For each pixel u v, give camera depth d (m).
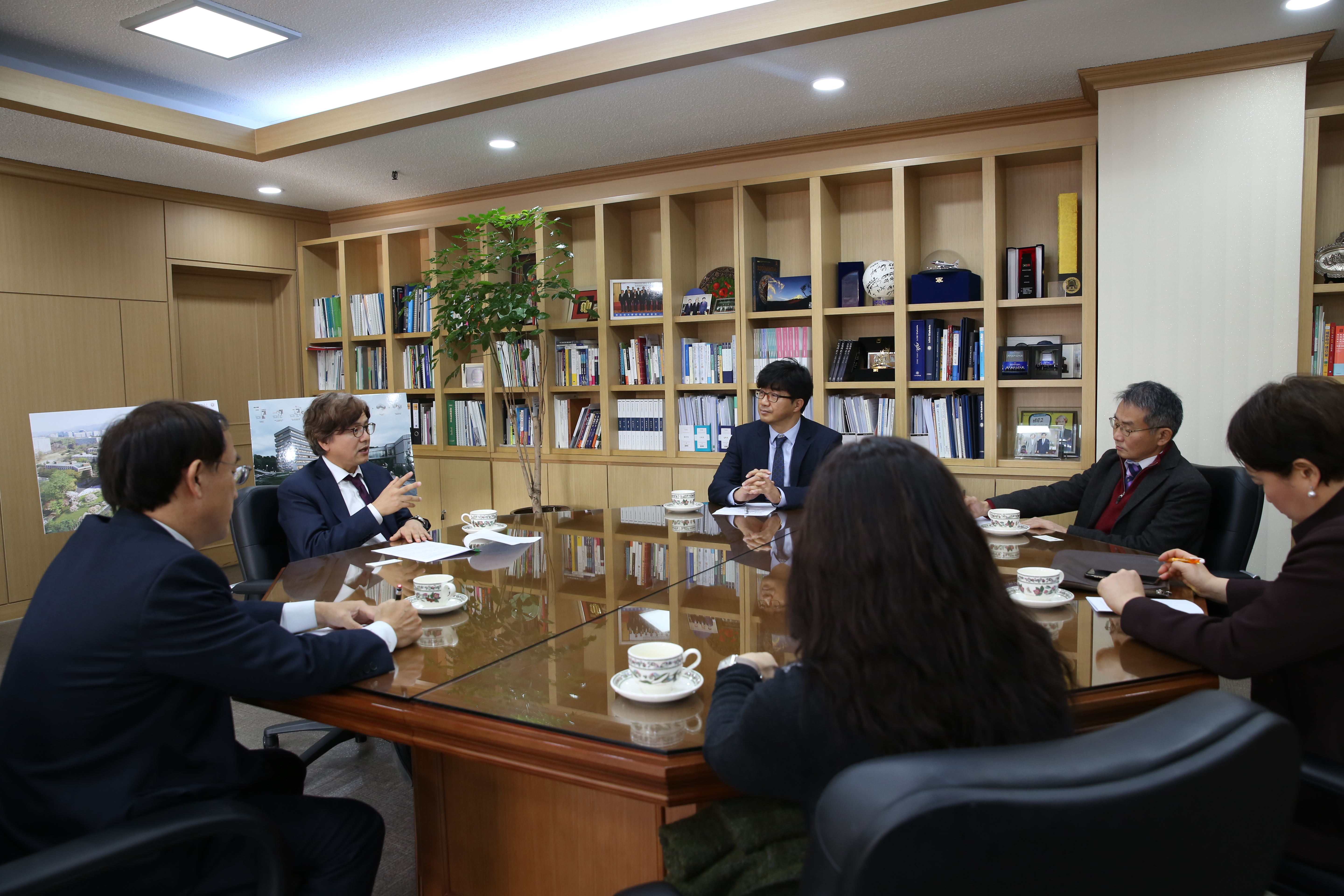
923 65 3.24
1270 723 0.63
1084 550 2.15
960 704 0.77
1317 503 1.32
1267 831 0.65
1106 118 3.35
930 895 0.55
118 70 3.61
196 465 1.28
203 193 5.06
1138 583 1.54
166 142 3.94
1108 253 3.40
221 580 1.26
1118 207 3.37
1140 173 3.32
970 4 2.70
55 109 3.47
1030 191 3.88
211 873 1.21
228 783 1.28
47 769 1.18
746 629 1.49
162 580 1.18
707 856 1.02
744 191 4.18
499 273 4.86
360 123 3.84
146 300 4.86
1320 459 1.28
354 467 2.68
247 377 5.61
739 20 2.99
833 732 0.80
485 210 5.13
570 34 3.40
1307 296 3.16
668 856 1.03
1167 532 2.32
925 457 0.85
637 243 4.79
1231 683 3.12
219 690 1.21
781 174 4.32
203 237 5.12
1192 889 0.62
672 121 3.87
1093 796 0.55
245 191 5.06
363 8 3.07
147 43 3.32
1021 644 0.81
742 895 0.96
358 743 2.76
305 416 2.65
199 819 1.08
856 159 4.15
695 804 1.13
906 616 0.78
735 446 3.36
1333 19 2.88
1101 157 3.38
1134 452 2.44
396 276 5.35
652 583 1.86
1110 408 3.44
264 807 1.36
